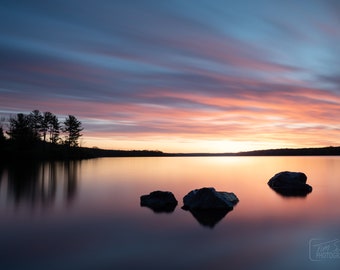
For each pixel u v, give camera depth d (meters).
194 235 12.83
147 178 38.69
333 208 19.03
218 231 13.49
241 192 26.53
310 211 17.98
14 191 25.97
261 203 20.83
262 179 38.16
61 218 15.90
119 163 82.44
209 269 9.20
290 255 10.45
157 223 14.85
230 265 9.54
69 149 87.44
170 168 61.94
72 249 10.88
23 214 16.95
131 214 16.98
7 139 72.88
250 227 14.23
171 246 11.33
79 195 24.09
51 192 25.64
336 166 69.44
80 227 14.01
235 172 50.94
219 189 28.39
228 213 17.30
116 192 25.95
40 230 13.51
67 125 87.00
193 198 19.09
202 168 63.34
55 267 9.26
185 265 9.50
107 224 14.67
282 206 19.66
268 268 9.35
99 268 9.19
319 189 28.72
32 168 51.66
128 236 12.61
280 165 76.88
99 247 11.13
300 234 13.05
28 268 9.18
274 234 13.06
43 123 82.56
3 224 14.59
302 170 55.22
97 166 63.19
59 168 53.81
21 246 11.21
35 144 78.00
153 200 19.77
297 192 26.45
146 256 10.25
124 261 9.80
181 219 15.74
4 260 9.80
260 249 11.08
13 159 70.00
